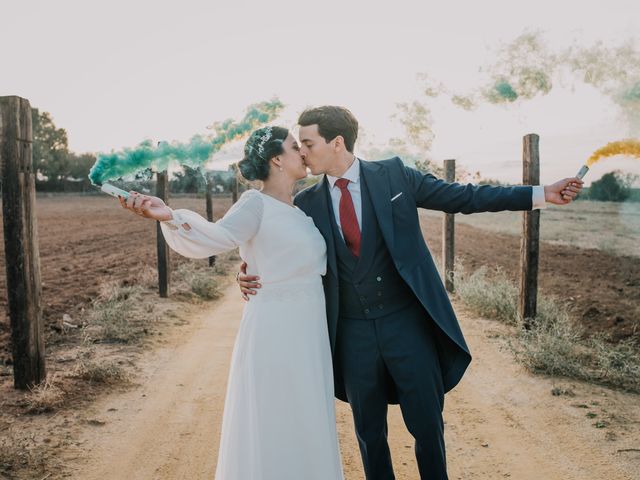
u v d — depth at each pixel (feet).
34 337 16.40
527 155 23.13
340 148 9.85
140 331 23.72
